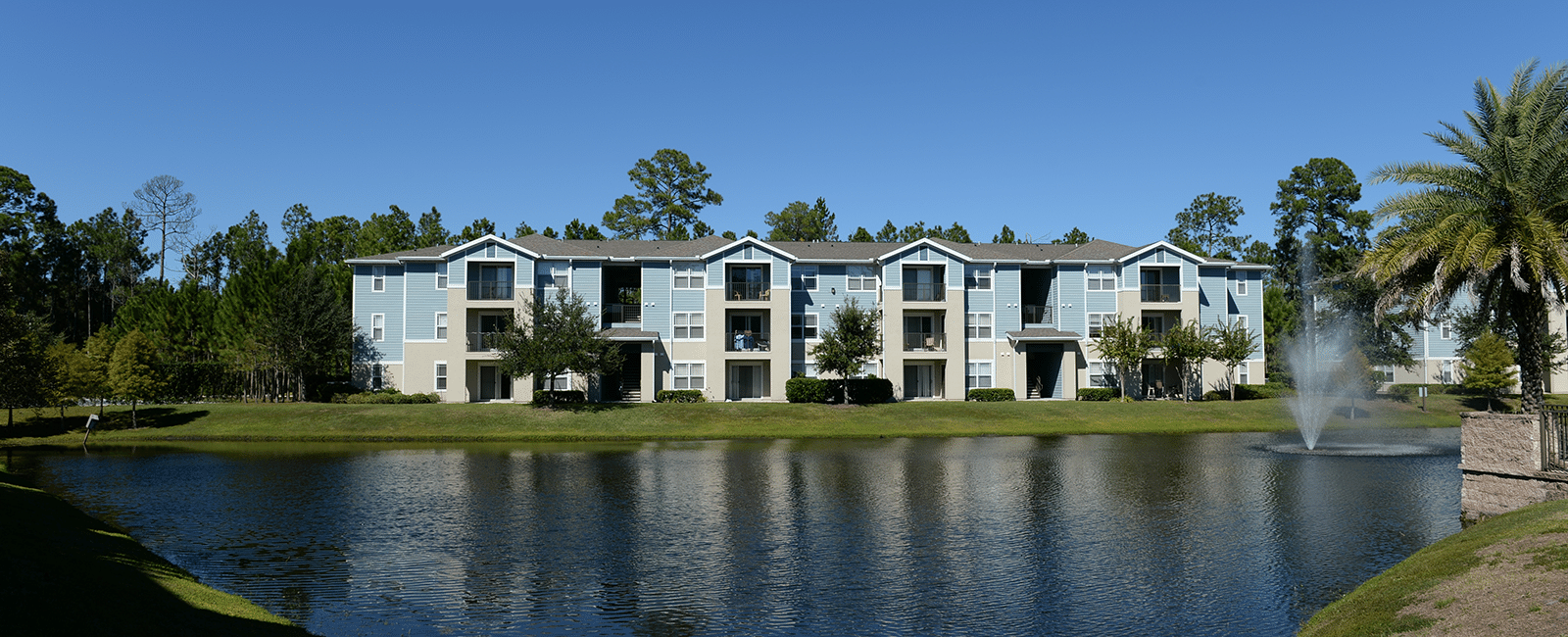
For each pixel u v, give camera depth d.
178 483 29.20
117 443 43.16
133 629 11.16
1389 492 26.78
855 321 55.69
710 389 59.34
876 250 64.31
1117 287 63.47
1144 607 15.52
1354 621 12.30
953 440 44.19
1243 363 64.94
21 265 81.75
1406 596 12.64
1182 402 58.19
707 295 59.75
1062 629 14.45
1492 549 13.88
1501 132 23.61
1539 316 24.38
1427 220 24.64
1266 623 14.54
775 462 34.97
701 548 19.92
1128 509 24.27
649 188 104.62
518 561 18.84
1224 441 43.25
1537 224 22.84
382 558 19.08
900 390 60.28
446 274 58.72
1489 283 25.09
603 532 21.55
